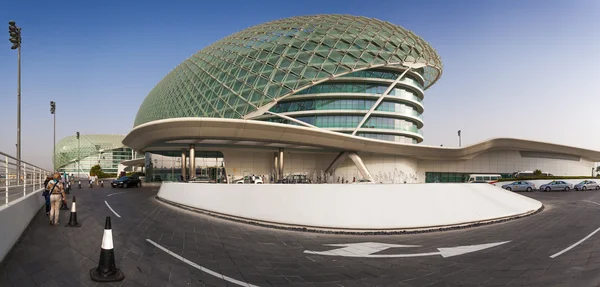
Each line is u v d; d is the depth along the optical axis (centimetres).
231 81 4581
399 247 1057
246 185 1620
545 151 5512
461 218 1523
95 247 947
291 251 988
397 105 4897
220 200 1709
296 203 1452
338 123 4584
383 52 4734
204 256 902
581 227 1450
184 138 3925
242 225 1412
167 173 4766
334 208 1404
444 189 1593
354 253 973
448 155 5059
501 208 1766
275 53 4675
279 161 4497
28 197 1380
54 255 851
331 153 4869
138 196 2741
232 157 4644
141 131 4003
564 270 805
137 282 679
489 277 755
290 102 4547
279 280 725
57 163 12525
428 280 734
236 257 905
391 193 1466
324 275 765
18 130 2916
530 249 1030
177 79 5881
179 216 1619
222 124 3716
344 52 4603
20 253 860
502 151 5419
